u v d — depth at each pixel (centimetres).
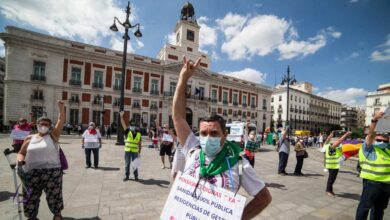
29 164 323
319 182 712
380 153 338
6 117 2484
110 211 400
